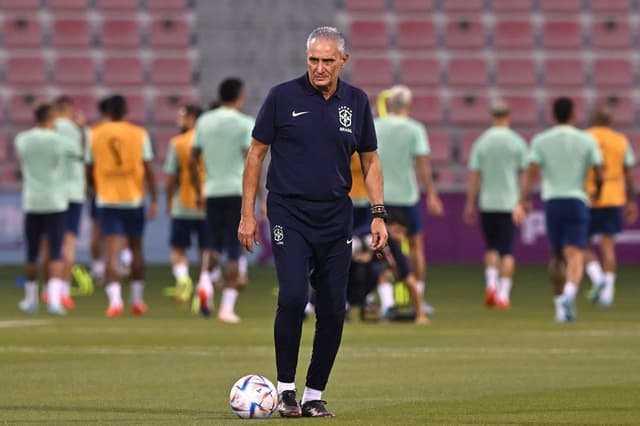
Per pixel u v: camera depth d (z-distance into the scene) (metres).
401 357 38.44
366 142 24.83
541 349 41.31
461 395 28.55
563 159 54.97
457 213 99.06
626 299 70.75
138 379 32.16
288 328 24.30
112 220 58.19
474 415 24.75
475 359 37.84
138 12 115.31
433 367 35.34
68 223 63.81
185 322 53.78
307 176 24.06
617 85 116.06
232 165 54.28
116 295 58.34
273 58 112.69
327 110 24.20
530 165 56.28
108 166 58.12
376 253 24.78
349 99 24.47
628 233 99.19
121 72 112.12
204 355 39.06
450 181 108.62
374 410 25.67
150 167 59.19
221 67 112.44
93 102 110.69
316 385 24.73
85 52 113.50
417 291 53.66
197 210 63.00
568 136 55.00
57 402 27.22
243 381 24.44
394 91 57.84
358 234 52.91
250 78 112.12
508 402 27.16
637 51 118.31
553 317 57.28
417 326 51.69
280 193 24.20
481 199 64.75
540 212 99.12
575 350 40.97
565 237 55.16
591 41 118.38
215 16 113.56
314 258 24.53
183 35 113.94
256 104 111.06
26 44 113.06
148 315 58.38
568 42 117.56
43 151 58.59
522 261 99.19
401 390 29.64
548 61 116.19
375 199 24.81
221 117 54.34
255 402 24.16
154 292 74.81
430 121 111.88
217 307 63.88
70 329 49.56
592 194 61.59
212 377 32.69
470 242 99.12
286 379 24.53
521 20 117.69
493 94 114.19
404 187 57.62
